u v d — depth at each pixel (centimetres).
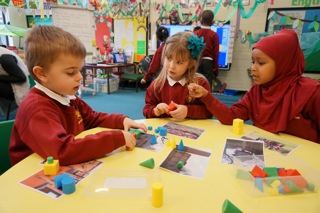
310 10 365
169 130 99
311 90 102
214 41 312
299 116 104
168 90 133
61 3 353
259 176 60
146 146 81
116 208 49
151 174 63
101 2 453
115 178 60
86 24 381
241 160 73
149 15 475
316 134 107
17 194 53
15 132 83
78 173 63
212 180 61
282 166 70
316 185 58
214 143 86
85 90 435
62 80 80
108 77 432
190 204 51
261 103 113
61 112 86
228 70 443
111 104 364
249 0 396
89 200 52
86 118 107
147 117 130
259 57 107
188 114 116
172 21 449
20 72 239
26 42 81
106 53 483
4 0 316
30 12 502
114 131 78
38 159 70
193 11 435
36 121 72
